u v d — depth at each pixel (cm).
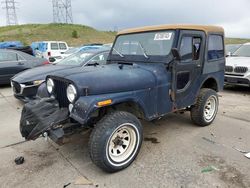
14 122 513
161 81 358
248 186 285
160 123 489
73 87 292
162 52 377
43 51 1762
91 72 321
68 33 4978
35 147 392
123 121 308
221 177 303
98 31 5778
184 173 313
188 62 396
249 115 545
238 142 402
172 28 379
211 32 440
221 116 536
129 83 321
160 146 388
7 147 394
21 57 912
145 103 342
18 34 4659
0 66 862
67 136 315
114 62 442
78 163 342
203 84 476
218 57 471
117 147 319
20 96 622
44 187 291
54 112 312
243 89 859
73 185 294
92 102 285
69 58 722
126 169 324
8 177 311
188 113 547
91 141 297
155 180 300
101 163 300
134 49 416
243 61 780
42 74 625
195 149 378
